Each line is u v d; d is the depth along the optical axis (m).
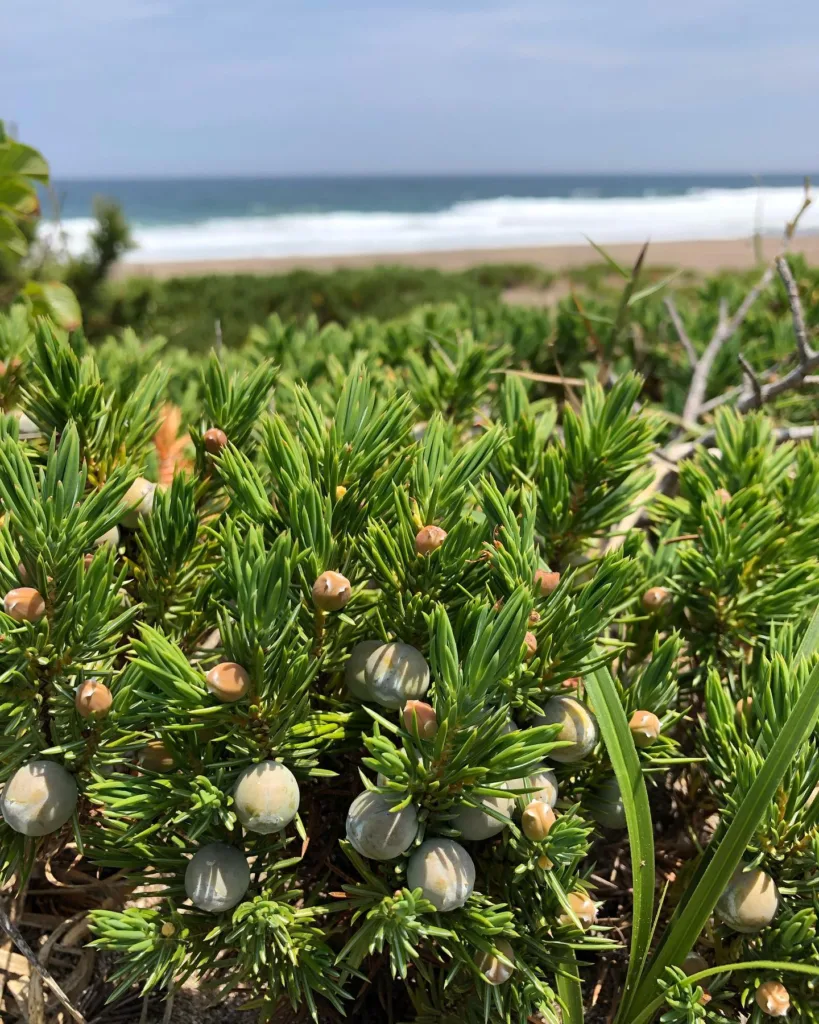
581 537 0.21
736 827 0.16
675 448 0.31
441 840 0.15
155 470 0.21
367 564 0.16
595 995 0.19
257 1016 0.20
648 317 0.56
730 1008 0.18
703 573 0.21
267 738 0.15
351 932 0.17
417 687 0.15
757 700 0.18
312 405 0.18
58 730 0.15
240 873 0.15
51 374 0.19
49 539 0.15
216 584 0.17
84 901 0.21
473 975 0.16
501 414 0.24
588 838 0.20
